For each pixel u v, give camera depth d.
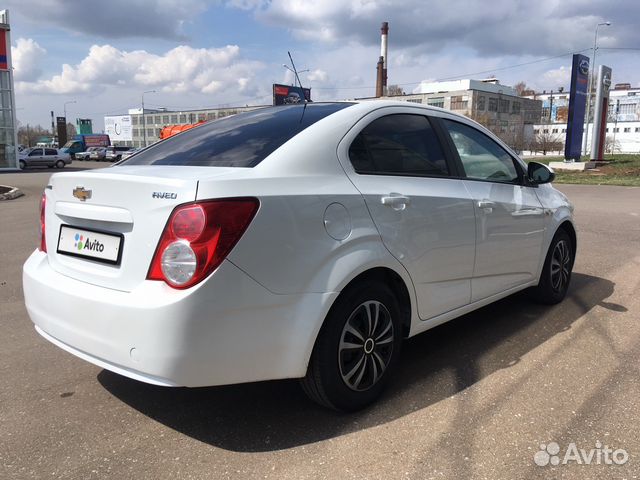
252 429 2.83
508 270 4.10
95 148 64.69
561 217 4.73
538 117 123.69
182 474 2.44
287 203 2.58
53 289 2.77
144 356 2.38
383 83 73.06
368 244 2.88
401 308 3.26
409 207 3.13
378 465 2.49
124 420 2.94
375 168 3.13
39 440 2.74
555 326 4.32
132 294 2.45
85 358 2.67
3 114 35.25
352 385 2.91
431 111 3.73
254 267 2.45
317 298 2.64
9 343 4.09
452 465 2.48
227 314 2.39
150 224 2.46
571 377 3.37
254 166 2.71
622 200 14.70
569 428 2.78
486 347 3.90
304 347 2.63
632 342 3.95
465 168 3.77
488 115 100.38
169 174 2.64
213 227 2.35
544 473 2.41
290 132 3.03
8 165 35.78
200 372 2.39
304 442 2.69
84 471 2.47
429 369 3.54
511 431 2.76
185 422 2.91
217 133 3.42
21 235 9.18
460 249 3.52
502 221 3.91
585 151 48.03
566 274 5.00
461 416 2.92
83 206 2.77
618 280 5.81
